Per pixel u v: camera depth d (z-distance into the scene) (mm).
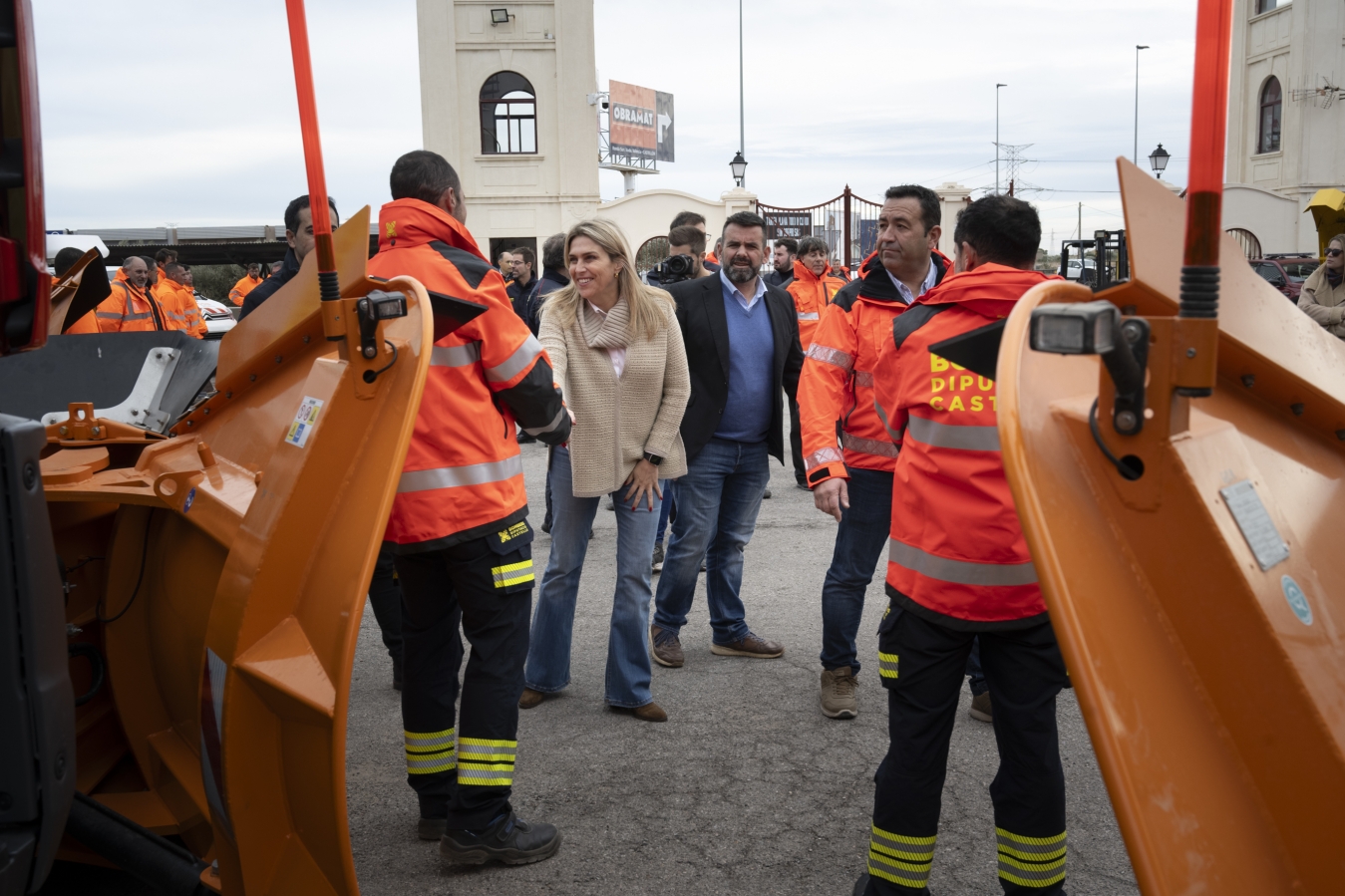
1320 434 1771
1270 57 33281
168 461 2635
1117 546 1343
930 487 2305
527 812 3199
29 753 1696
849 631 3885
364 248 2217
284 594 1937
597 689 4234
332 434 1950
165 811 2650
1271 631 1253
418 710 2988
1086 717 1176
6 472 1666
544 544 6727
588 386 3773
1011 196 2549
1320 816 1227
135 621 2748
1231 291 1684
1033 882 2281
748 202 26656
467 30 25000
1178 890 1148
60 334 3568
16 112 1673
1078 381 1519
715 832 3070
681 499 4312
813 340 3660
